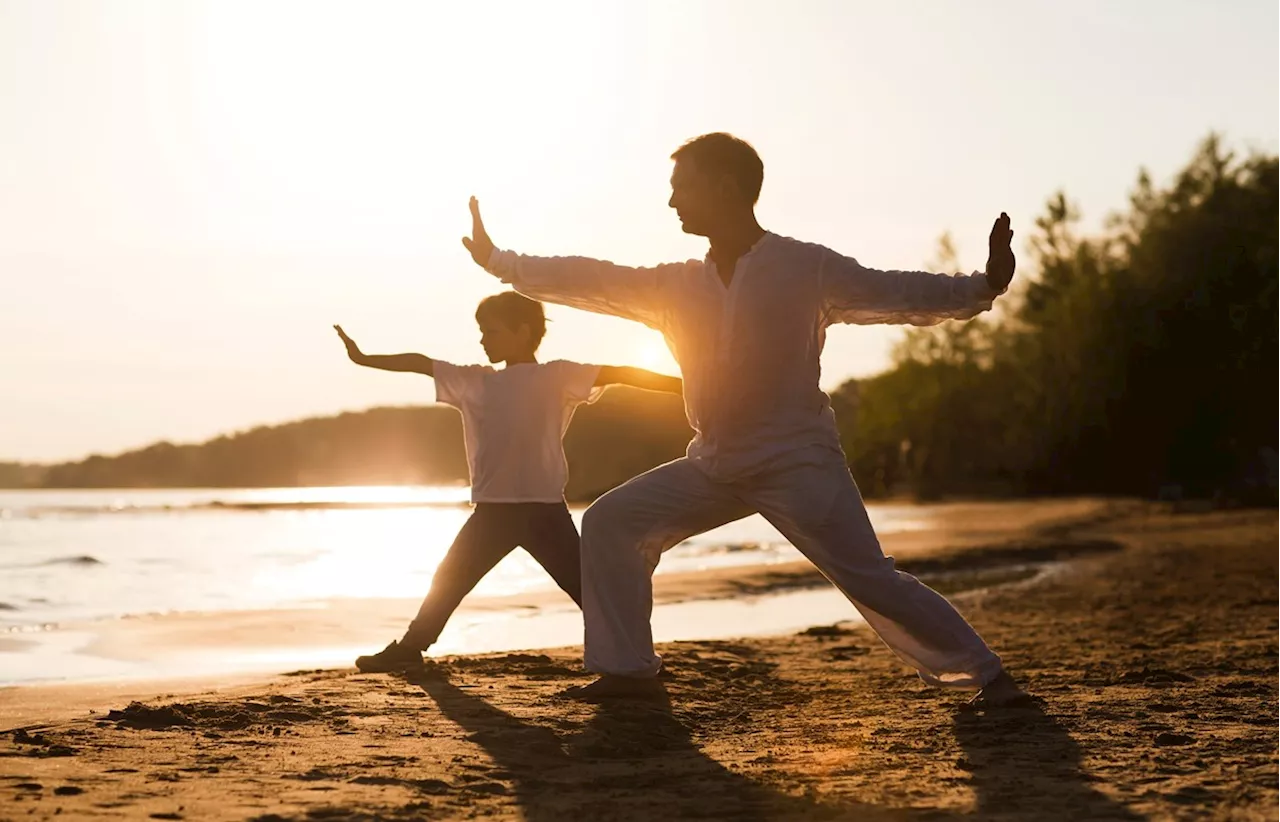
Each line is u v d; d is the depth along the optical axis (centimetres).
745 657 744
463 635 912
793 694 583
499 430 623
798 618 1091
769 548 2359
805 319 481
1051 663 692
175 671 730
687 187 488
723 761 405
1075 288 5488
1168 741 424
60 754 405
